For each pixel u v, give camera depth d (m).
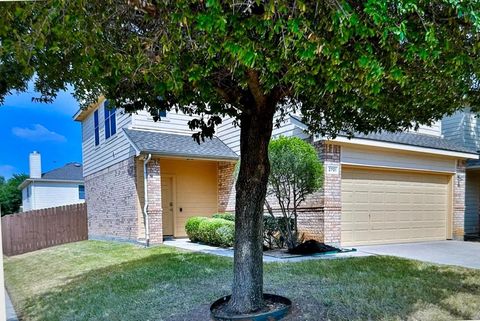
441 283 4.92
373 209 9.40
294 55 2.06
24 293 5.75
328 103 3.01
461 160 10.96
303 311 3.76
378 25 1.91
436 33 2.16
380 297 4.26
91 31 2.11
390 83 2.64
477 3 1.99
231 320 3.38
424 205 10.36
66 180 23.19
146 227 9.69
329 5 1.87
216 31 1.94
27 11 1.97
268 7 1.85
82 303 4.60
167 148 10.12
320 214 8.55
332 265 6.20
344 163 8.79
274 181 7.98
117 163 11.52
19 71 3.40
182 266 6.38
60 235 13.77
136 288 5.06
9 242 12.59
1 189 26.89
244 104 3.57
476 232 12.68
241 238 3.67
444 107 3.69
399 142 9.32
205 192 12.38
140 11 2.14
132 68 2.32
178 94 2.68
